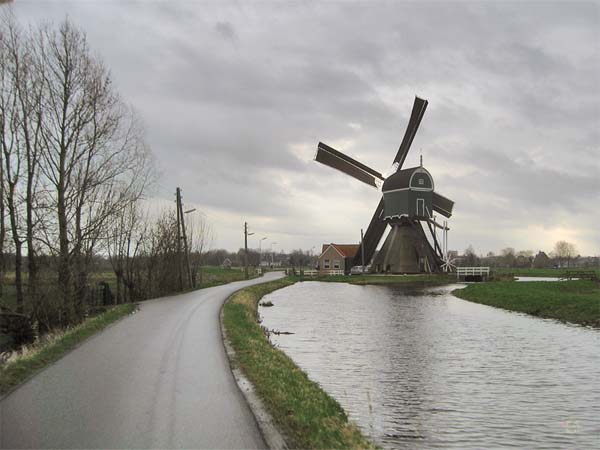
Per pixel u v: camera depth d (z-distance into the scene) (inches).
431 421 507.2
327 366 734.5
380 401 567.5
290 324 1158.3
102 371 520.7
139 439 327.0
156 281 1868.8
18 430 343.0
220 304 1272.1
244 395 434.6
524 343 923.4
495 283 2399.1
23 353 596.1
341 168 3216.0
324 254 3919.8
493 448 442.6
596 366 742.5
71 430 343.0
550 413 534.0
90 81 1170.6
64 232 1091.9
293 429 356.2
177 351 631.8
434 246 3339.1
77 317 1093.8
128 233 1648.6
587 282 2347.4
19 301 1035.3
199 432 342.3
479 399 579.5
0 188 1031.0
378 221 3383.4
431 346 892.0
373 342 927.7
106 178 1217.4
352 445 350.6
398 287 2549.2
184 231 1929.1
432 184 3221.0
